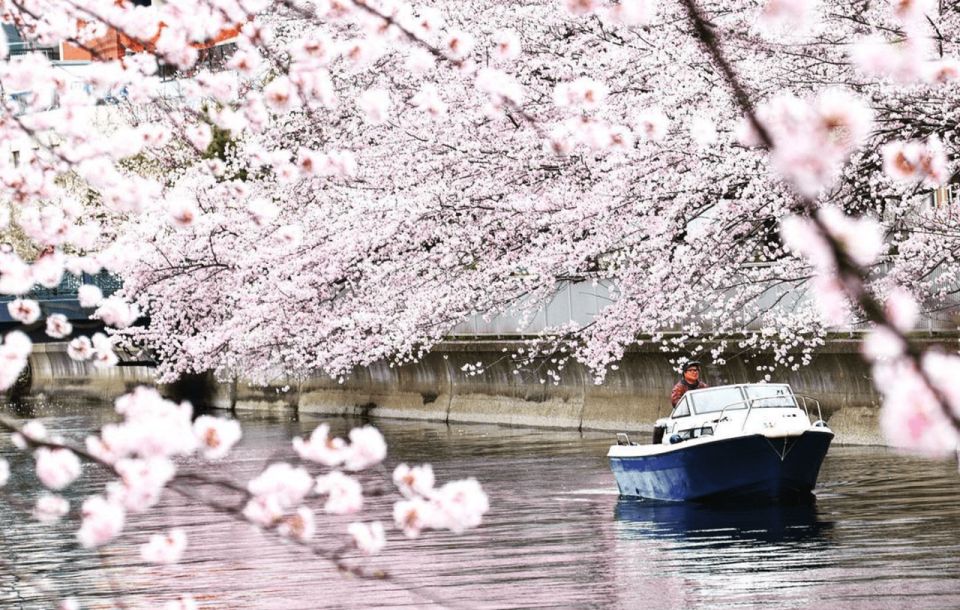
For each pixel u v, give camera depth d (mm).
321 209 31391
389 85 29453
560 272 28328
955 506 25812
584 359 29734
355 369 64750
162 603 19766
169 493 32719
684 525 25688
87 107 12258
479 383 57281
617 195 26234
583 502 29891
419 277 31469
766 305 38000
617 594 19062
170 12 11930
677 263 26469
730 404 30625
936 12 21188
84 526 6680
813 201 3184
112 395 86688
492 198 28859
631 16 8477
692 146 24828
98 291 12305
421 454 43156
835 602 17641
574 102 9594
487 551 23344
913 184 24734
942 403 2770
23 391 97125
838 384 39781
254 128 12734
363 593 19844
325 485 7738
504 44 11117
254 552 23938
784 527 24656
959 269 29125
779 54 23297
